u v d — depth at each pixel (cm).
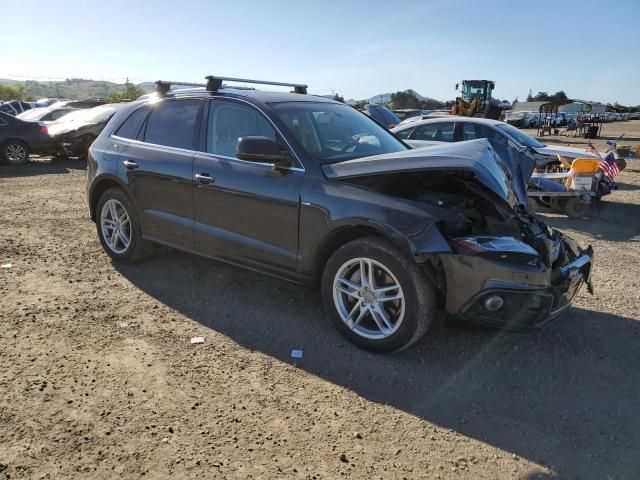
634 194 1117
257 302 442
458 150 360
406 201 343
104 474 241
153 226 480
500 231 358
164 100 490
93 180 523
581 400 316
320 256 375
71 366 332
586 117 3406
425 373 340
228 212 419
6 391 302
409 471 252
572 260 380
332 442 271
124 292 457
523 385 330
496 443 275
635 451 271
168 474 243
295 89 535
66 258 544
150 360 344
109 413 286
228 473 245
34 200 859
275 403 302
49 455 252
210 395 308
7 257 541
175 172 450
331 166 377
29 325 387
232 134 427
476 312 327
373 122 494
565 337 396
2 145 1368
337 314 369
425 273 331
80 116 1549
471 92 2950
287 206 380
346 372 338
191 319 409
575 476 253
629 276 545
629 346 385
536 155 946
